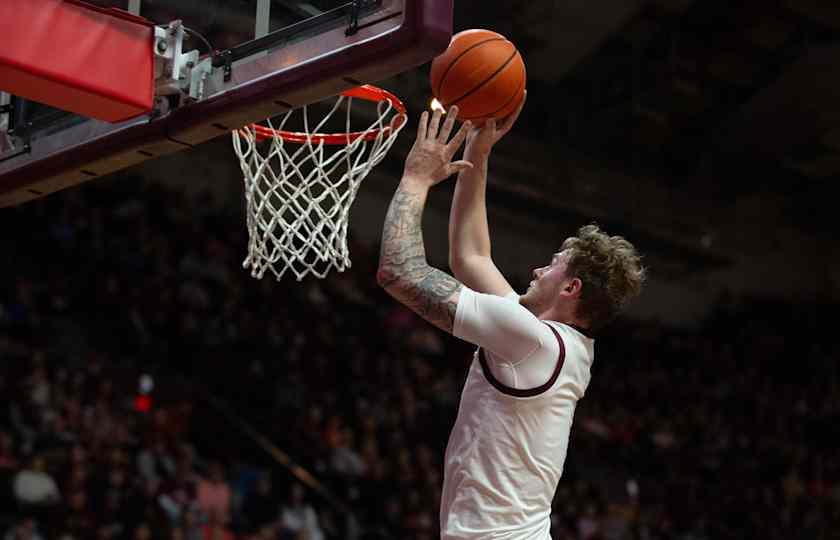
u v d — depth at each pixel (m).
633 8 15.30
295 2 3.19
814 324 20.47
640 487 15.11
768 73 17.03
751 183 19.17
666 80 16.86
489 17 14.61
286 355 13.12
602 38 15.84
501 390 2.72
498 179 17.11
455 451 2.78
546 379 2.72
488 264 3.07
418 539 11.02
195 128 3.38
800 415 18.48
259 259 3.66
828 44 16.45
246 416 12.05
